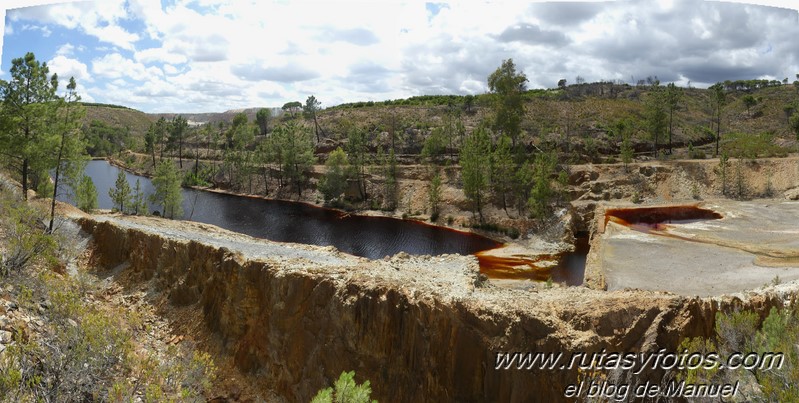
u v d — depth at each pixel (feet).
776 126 308.81
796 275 108.27
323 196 302.25
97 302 87.35
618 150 293.64
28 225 84.99
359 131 324.60
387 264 90.58
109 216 136.46
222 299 84.48
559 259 169.37
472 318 62.13
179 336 83.82
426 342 65.16
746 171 226.17
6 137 116.67
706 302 60.54
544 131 307.78
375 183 289.12
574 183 240.53
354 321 70.08
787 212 180.55
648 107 290.76
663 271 121.08
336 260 94.07
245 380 78.18
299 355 75.25
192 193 334.03
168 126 469.57
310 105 434.30
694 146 306.76
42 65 120.37
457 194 255.09
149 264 98.63
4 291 52.70
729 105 352.69
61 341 46.03
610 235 161.27
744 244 140.36
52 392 39.81
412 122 397.39
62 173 132.77
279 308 77.30
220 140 463.83
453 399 62.08
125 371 48.57
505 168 237.86
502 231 213.46
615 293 70.03
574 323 58.80
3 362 38.73
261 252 95.96
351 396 32.73
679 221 182.50
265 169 347.56
